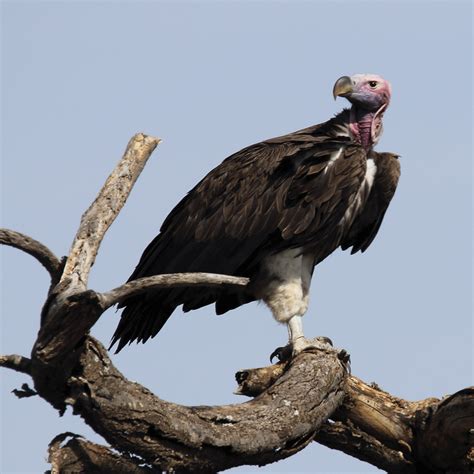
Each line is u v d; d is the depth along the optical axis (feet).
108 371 30.42
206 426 33.30
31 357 29.35
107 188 33.55
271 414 36.52
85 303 27.96
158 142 35.27
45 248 29.84
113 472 31.86
